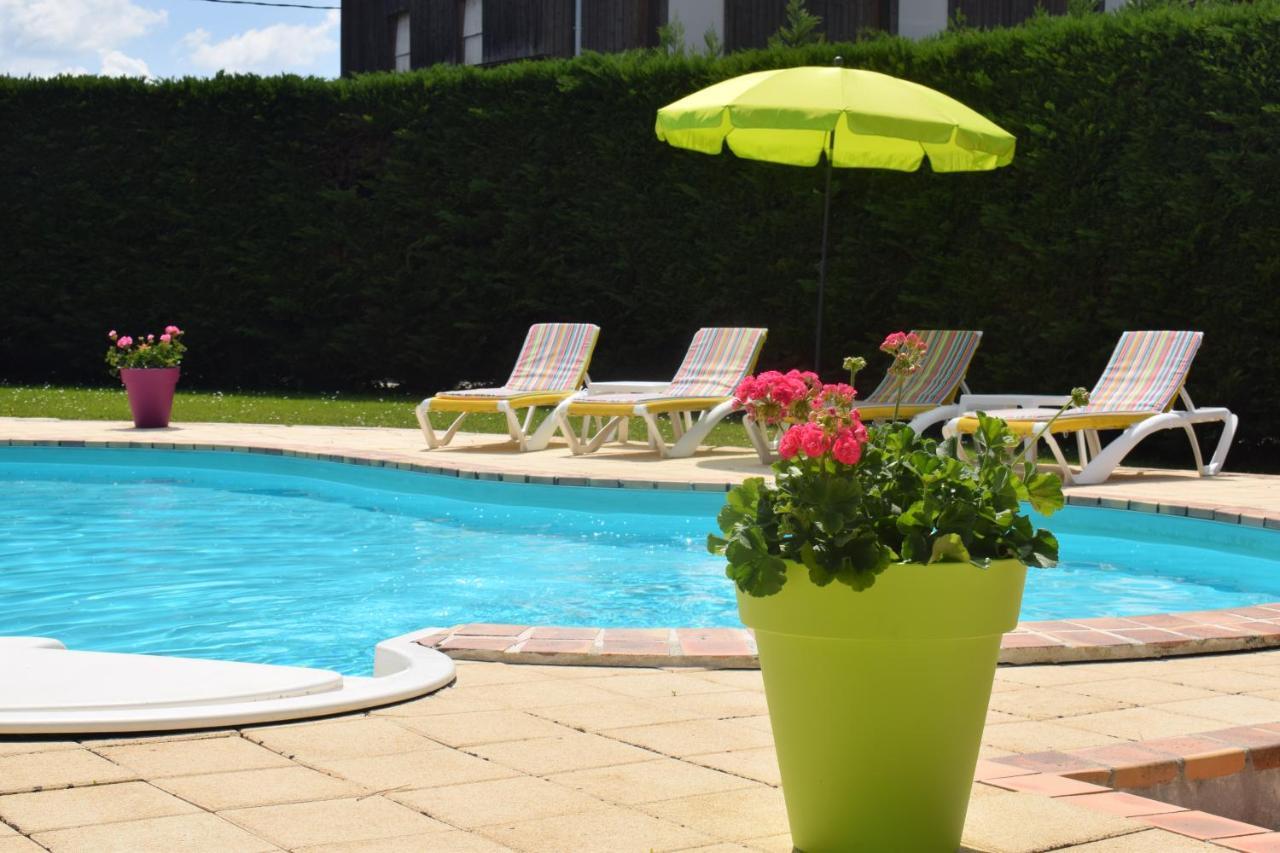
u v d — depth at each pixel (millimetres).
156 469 11117
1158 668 4348
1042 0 18453
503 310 16062
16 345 17781
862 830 2584
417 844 2613
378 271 16719
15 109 17297
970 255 12797
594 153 15234
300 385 17750
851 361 2963
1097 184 12008
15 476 10758
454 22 22438
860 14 19016
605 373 15492
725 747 3354
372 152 16781
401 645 4422
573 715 3645
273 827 2691
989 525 2600
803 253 13867
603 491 9008
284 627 5637
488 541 7891
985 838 2709
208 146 17094
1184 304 11578
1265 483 9477
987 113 12594
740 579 2529
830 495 2541
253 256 17094
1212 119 11398
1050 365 12430
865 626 2498
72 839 2594
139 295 17375
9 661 3943
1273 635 4660
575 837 2680
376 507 9273
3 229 17453
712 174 14406
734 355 11531
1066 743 3453
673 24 15938
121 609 5977
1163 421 9562
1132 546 8039
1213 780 3311
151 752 3201
